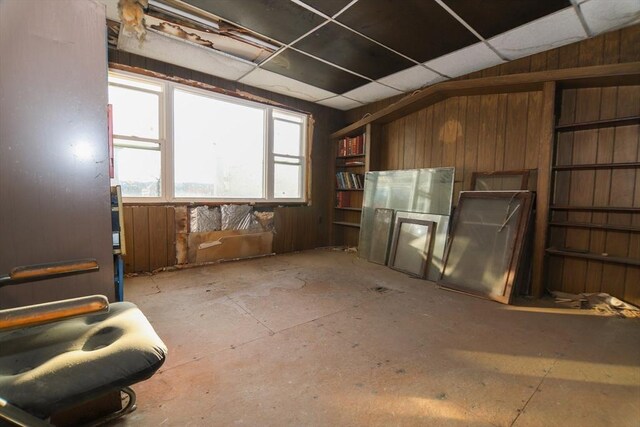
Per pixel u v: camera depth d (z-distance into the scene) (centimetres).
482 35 280
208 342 197
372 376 162
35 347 97
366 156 468
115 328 109
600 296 273
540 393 150
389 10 247
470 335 211
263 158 459
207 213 403
